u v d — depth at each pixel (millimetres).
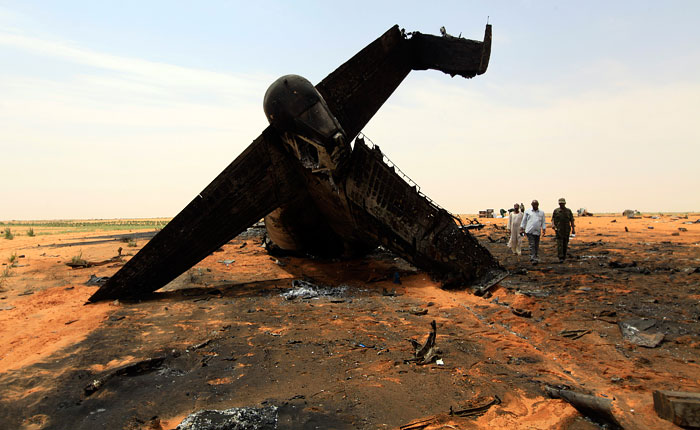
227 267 15469
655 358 5457
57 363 5727
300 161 11039
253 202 11828
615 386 4664
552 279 10773
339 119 13406
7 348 6422
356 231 13055
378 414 4066
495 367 5316
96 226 57031
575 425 3814
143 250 10484
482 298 9578
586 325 6926
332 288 11203
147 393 4754
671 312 7355
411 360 5586
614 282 10023
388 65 13672
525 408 4156
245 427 3814
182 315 8500
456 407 4188
